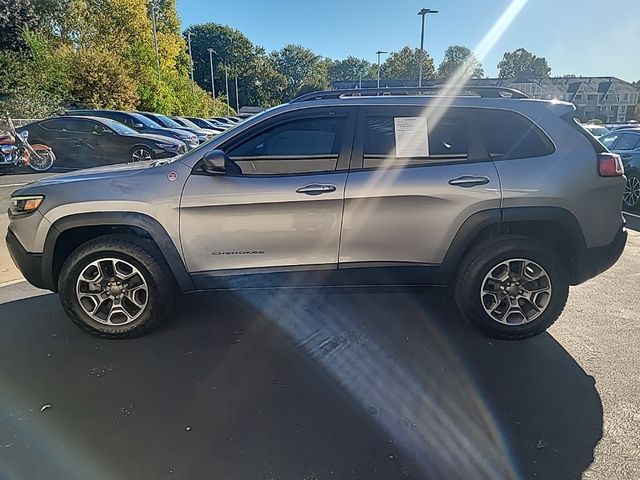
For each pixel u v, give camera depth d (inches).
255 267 122.1
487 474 78.6
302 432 89.4
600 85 2684.5
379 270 123.1
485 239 124.6
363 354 118.6
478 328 126.6
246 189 117.3
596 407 96.4
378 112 121.5
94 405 97.2
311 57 3855.8
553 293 124.0
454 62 2915.8
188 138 531.2
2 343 123.2
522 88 2554.1
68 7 1187.9
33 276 124.8
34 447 84.7
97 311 125.0
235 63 3284.9
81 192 119.3
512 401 98.7
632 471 78.9
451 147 120.9
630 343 124.4
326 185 117.2
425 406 97.3
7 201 297.4
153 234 119.0
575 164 119.3
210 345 123.1
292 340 125.8
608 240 123.6
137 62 1139.9
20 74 786.2
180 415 94.2
